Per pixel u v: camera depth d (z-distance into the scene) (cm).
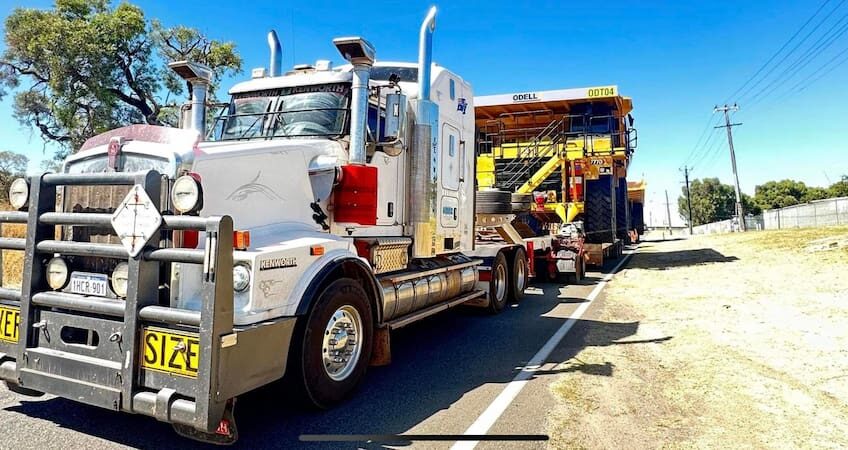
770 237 2323
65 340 357
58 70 2012
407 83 663
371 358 504
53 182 358
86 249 337
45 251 355
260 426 404
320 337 414
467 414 434
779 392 480
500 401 464
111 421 404
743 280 1178
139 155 373
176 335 310
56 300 346
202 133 618
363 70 503
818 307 835
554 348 656
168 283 339
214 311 300
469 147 799
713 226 6581
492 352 640
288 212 457
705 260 1700
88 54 2041
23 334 356
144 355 320
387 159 576
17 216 371
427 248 617
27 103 2273
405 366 578
